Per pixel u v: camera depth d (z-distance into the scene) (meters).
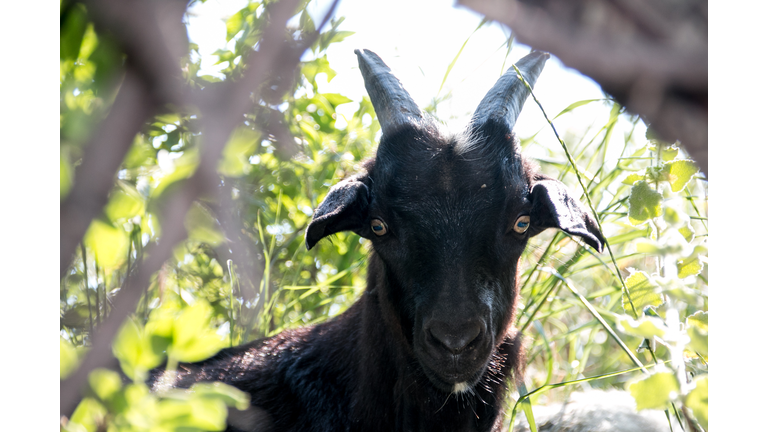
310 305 6.15
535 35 1.22
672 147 3.31
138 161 1.76
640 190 3.08
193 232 1.50
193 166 1.37
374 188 3.84
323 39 3.24
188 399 1.73
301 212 6.02
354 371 4.28
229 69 2.79
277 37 1.24
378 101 4.12
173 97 1.23
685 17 1.27
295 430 4.32
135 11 1.17
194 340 1.65
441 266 3.46
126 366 1.62
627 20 1.23
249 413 4.34
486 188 3.59
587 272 6.82
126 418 1.61
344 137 6.21
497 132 3.88
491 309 3.56
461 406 4.09
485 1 1.21
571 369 5.70
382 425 4.15
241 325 5.08
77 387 1.45
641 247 2.60
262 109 1.54
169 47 1.20
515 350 4.36
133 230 2.66
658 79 1.28
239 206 2.99
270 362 4.60
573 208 3.56
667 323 3.07
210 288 5.21
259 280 4.65
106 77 1.36
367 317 4.19
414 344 3.57
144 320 3.13
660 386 2.28
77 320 3.52
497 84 4.23
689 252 2.56
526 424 5.07
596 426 4.88
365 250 6.16
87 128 1.35
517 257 3.82
